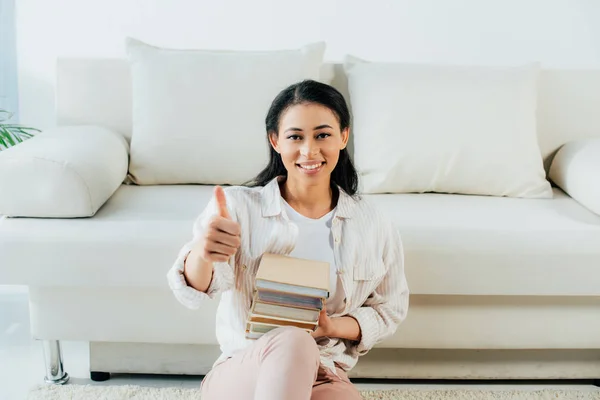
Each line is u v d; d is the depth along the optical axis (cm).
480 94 211
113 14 269
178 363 180
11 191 166
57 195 167
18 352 195
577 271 166
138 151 209
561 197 210
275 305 117
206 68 212
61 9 267
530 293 167
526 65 220
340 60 275
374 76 215
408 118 208
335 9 270
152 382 181
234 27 271
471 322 173
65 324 170
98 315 170
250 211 130
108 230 164
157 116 208
